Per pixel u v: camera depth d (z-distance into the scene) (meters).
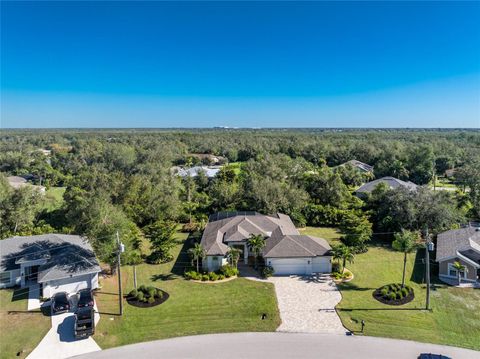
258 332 26.12
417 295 31.83
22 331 26.09
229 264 37.88
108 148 115.88
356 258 41.22
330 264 37.09
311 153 122.12
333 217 54.09
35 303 30.25
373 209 55.16
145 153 110.94
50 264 32.69
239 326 26.92
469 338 25.53
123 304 30.14
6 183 53.72
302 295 31.92
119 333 25.91
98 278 35.16
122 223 37.91
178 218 56.28
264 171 71.69
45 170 96.94
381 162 100.19
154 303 30.30
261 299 31.16
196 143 160.12
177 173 91.38
